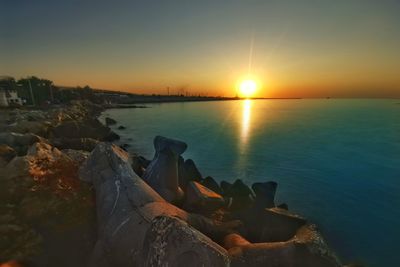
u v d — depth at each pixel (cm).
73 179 913
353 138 3772
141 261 502
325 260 611
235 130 4653
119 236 641
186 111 10488
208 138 3747
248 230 897
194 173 1441
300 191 1708
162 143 1137
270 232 848
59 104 7506
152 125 5309
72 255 655
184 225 487
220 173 2092
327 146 3178
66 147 1681
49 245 658
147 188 854
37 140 1589
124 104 13588
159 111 9925
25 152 1362
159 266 444
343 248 1084
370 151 2892
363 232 1205
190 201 1023
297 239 671
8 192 761
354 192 1689
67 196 819
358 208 1454
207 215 988
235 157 2598
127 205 736
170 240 459
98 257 618
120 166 937
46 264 607
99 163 968
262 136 3966
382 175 2039
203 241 468
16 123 2258
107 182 867
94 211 817
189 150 2919
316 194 1656
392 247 1088
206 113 9494
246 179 1952
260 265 599
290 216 869
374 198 1594
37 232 680
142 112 9175
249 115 8738
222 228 814
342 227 1251
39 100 7588
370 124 5634
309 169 2198
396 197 1609
